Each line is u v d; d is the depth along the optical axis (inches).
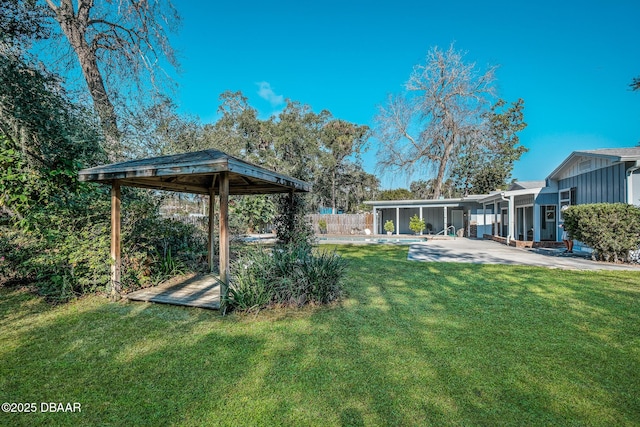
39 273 203.0
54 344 136.0
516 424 85.6
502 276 274.1
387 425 85.7
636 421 86.6
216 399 97.3
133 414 90.7
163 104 430.3
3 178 225.1
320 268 195.9
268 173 212.4
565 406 93.1
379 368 115.3
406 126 999.6
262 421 87.3
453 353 127.0
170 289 223.8
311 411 91.4
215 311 179.3
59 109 271.6
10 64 231.1
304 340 139.8
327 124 1396.4
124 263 217.6
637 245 333.1
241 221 517.0
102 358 123.4
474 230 810.2
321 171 1270.9
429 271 299.6
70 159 267.4
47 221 212.8
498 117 1165.7
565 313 174.9
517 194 567.2
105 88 404.5
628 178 367.9
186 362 120.1
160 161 188.5
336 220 980.6
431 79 917.2
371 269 310.7
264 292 181.3
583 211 359.3
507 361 120.2
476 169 1227.2
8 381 107.4
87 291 210.4
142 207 235.8
